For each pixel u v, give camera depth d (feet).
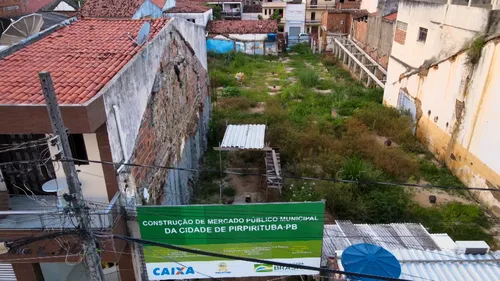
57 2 94.68
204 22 119.34
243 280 31.94
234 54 116.57
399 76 68.90
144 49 29.53
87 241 17.95
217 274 26.43
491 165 42.52
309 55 123.44
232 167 51.57
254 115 67.62
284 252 25.61
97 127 21.11
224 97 79.41
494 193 41.91
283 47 131.03
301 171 47.01
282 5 141.08
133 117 26.73
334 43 122.21
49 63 27.66
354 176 44.57
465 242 27.78
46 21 57.77
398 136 60.18
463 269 25.12
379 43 93.40
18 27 34.83
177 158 39.58
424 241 30.19
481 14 45.47
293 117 66.18
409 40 65.05
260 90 86.22
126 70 25.50
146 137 29.53
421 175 50.42
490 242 37.55
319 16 142.92
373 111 66.69
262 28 122.62
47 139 21.56
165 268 26.17
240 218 24.12
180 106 41.11
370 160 51.16
